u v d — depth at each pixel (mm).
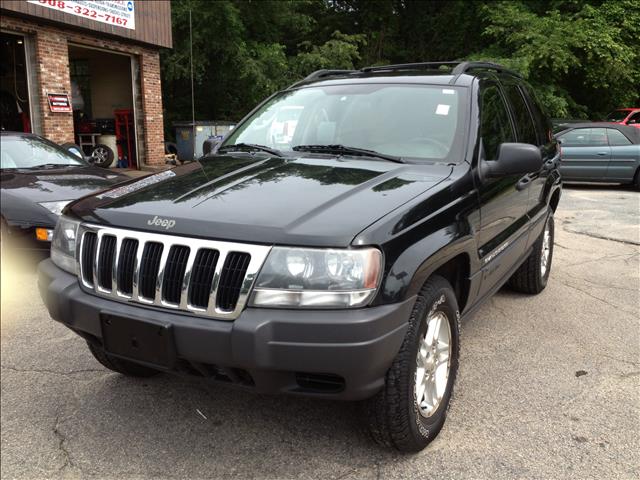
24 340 4082
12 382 3453
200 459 2680
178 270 2396
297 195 2607
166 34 14820
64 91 12016
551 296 5094
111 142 15539
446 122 3342
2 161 6484
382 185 2748
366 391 2307
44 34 11453
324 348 2184
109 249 2600
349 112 3619
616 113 17219
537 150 3121
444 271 2980
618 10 20109
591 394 3260
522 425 2934
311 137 3621
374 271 2242
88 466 2643
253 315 2229
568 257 6613
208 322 2303
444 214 2705
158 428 2945
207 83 22812
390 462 2625
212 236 2344
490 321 4445
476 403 3156
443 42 26766
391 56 28203
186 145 16938
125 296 2523
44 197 5469
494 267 3400
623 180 12438
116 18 13008
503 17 21359
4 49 13672
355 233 2256
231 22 20547
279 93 4273
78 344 4020
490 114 3658
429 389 2723
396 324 2295
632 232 8031
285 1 23781
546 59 19297
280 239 2252
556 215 9492
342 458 2664
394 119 3457
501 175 3254
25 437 2877
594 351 3873
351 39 24375
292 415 3053
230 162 3387
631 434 2844
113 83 17094
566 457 2656
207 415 3062
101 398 3258
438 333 2754
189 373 2477
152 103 15062
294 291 2217
